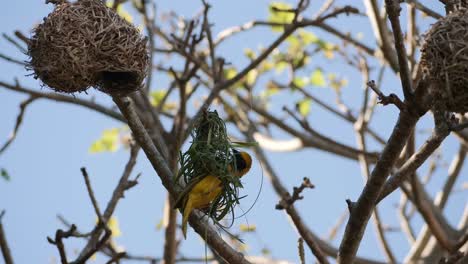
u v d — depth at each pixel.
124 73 9.84
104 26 9.72
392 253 15.02
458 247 10.25
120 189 11.61
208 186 9.24
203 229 9.39
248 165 9.75
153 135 12.20
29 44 9.80
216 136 9.50
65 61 9.55
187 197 9.24
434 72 8.90
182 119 12.73
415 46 13.76
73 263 10.21
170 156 12.16
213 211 9.41
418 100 9.08
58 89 9.88
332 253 15.42
